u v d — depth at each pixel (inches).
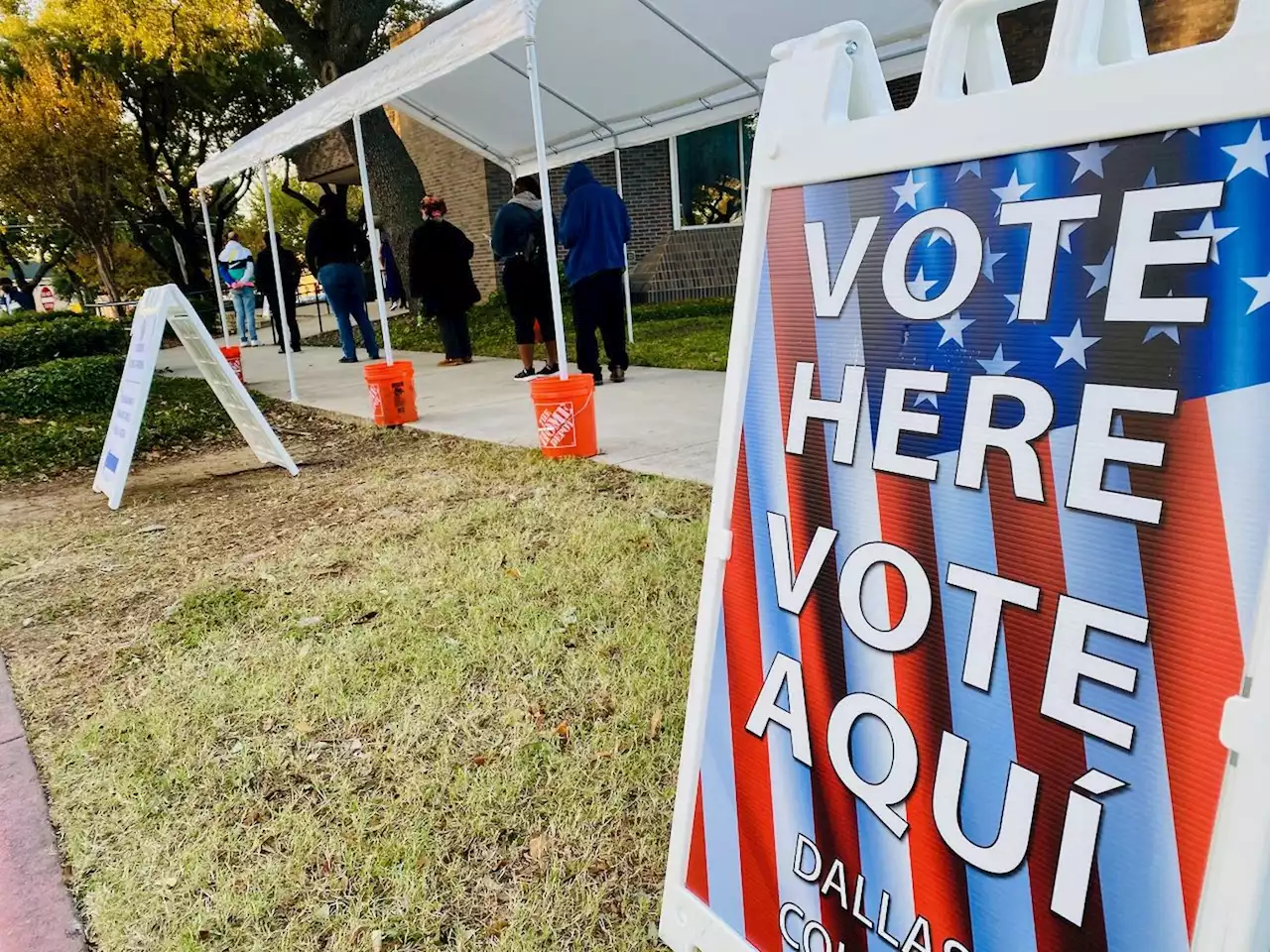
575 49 266.8
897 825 44.0
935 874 42.5
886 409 43.2
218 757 91.4
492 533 148.6
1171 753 33.3
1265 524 30.4
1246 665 30.6
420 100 328.2
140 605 136.5
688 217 597.9
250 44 750.5
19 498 221.8
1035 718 37.9
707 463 175.9
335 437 257.9
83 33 753.6
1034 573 37.7
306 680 104.5
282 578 139.8
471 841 75.4
